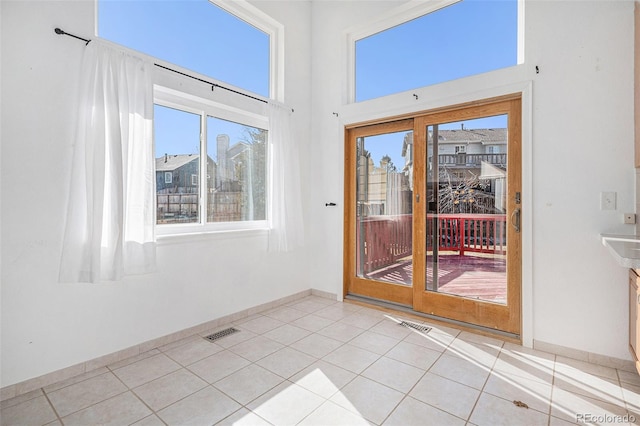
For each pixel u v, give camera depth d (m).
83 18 2.04
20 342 1.83
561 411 1.67
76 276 1.95
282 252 3.47
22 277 1.84
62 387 1.90
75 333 2.03
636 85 1.98
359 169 3.52
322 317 3.07
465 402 1.75
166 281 2.49
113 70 2.08
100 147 2.00
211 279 2.80
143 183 2.23
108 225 2.06
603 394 1.81
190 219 2.73
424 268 3.04
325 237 3.71
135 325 2.31
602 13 2.12
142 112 2.23
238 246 3.03
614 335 2.11
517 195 2.52
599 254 2.15
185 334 2.62
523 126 2.40
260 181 3.32
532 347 2.39
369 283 3.48
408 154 3.15
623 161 2.07
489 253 2.69
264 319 3.03
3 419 1.61
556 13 2.27
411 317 3.04
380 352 2.34
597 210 2.15
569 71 2.23
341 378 1.99
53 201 1.94
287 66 3.50
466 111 2.76
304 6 3.72
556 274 2.29
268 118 3.25
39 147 1.89
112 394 1.83
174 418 1.62
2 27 1.76
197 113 2.77
